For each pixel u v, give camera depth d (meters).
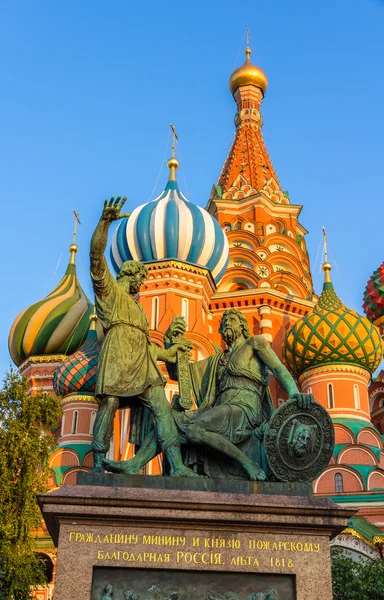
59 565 9.55
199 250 43.66
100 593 9.55
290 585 9.93
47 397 31.41
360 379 41.12
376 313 54.00
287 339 42.91
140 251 43.59
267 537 10.08
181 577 9.76
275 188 55.97
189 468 11.10
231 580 9.83
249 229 52.47
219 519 9.95
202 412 11.84
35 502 27.70
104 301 11.80
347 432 38.78
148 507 9.89
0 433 28.67
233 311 12.72
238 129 60.66
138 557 9.71
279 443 10.93
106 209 11.38
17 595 25.61
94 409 44.41
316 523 10.15
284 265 51.41
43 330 51.66
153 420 11.91
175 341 12.69
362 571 22.94
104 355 11.52
